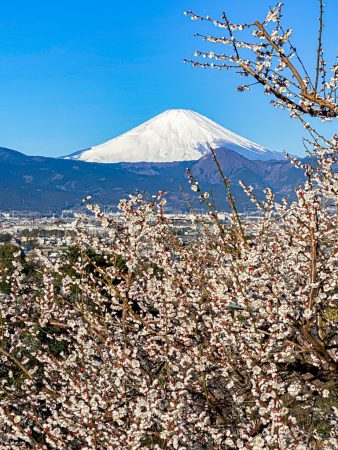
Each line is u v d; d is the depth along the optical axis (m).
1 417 5.32
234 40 4.61
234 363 5.18
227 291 5.36
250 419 5.08
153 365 6.00
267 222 5.99
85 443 5.28
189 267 5.86
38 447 4.99
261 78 4.54
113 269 6.00
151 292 6.03
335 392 5.41
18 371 6.77
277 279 5.12
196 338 5.58
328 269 5.20
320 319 5.33
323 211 5.63
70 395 5.73
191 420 5.14
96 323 6.18
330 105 4.16
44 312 6.29
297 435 4.91
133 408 5.14
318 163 5.35
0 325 6.30
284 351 4.97
